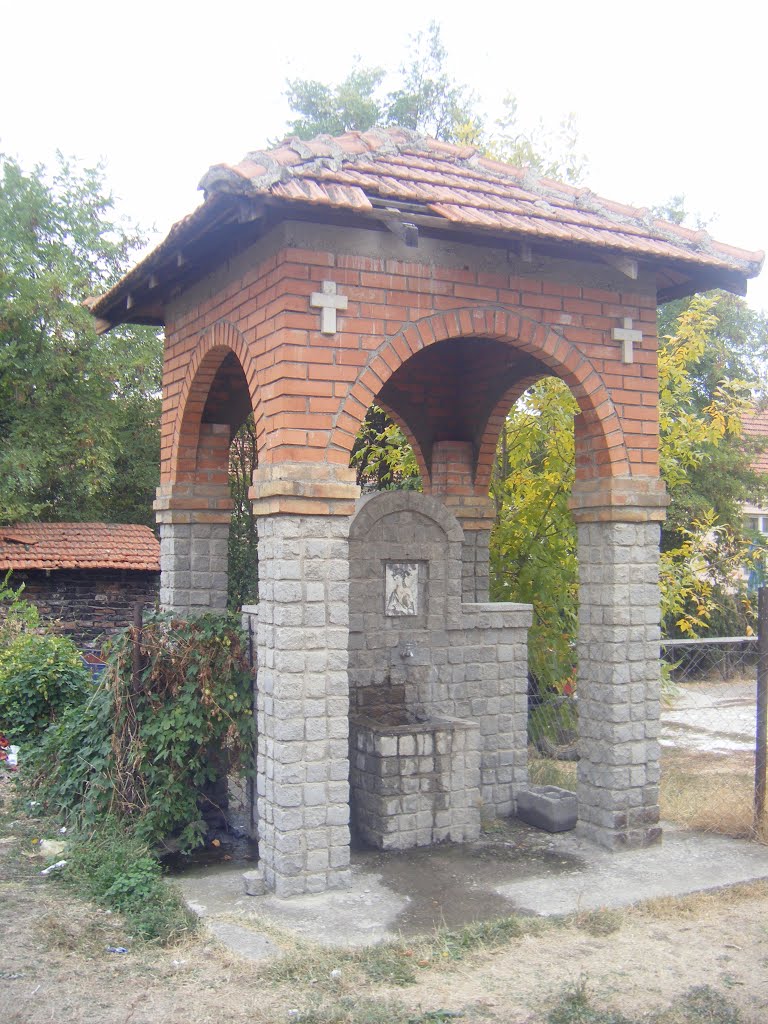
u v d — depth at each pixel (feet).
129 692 26.03
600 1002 17.15
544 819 27.61
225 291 26.04
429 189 24.48
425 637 28.78
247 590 61.82
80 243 69.97
